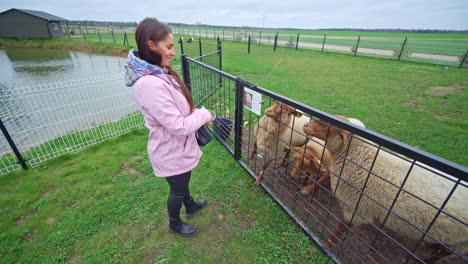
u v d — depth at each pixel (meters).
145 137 5.06
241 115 3.52
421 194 2.01
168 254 2.44
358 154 2.26
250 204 3.10
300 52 21.89
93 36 39.97
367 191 2.25
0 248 2.48
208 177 3.64
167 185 3.46
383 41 32.78
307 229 2.62
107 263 2.35
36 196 3.24
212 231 2.72
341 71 12.74
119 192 3.30
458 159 4.15
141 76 1.58
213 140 4.80
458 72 12.77
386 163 2.19
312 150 3.13
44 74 15.42
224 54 19.58
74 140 5.04
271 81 10.15
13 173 3.79
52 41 34.22
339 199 2.31
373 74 12.03
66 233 2.66
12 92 4.12
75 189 3.36
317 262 2.35
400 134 5.17
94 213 2.91
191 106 1.87
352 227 2.76
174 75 1.75
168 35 1.56
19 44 34.25
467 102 7.49
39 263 2.34
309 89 8.92
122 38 36.16
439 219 1.94
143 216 2.90
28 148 4.72
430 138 4.95
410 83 10.10
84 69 17.31
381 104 7.26
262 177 3.39
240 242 2.58
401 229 2.19
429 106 7.11
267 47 25.92
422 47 23.92
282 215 2.92
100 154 4.36
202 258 2.40
